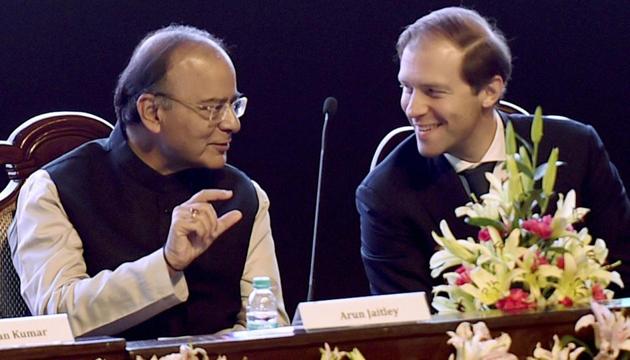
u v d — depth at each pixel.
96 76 12.45
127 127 8.41
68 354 5.10
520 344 5.89
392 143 9.81
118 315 7.79
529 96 14.25
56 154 8.82
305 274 13.69
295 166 13.59
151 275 7.70
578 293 6.46
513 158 6.66
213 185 8.72
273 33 13.32
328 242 13.74
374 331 5.59
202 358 5.27
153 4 12.64
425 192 9.05
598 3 14.22
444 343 5.71
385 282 9.13
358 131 13.73
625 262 9.32
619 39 14.33
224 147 8.27
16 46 12.12
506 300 6.33
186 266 7.82
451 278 6.66
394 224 9.05
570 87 14.31
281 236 13.59
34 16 12.16
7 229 8.59
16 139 8.70
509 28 14.06
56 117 8.84
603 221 9.42
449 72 8.58
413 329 5.65
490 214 6.64
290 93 13.48
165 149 8.30
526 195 6.62
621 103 14.40
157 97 8.12
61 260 8.12
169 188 8.49
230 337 5.46
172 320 8.33
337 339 5.53
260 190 9.05
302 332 5.52
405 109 8.82
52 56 12.26
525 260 6.43
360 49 13.64
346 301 5.78
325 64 13.55
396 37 13.70
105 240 8.32
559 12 14.16
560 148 9.37
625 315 6.10
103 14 12.43
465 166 9.04
